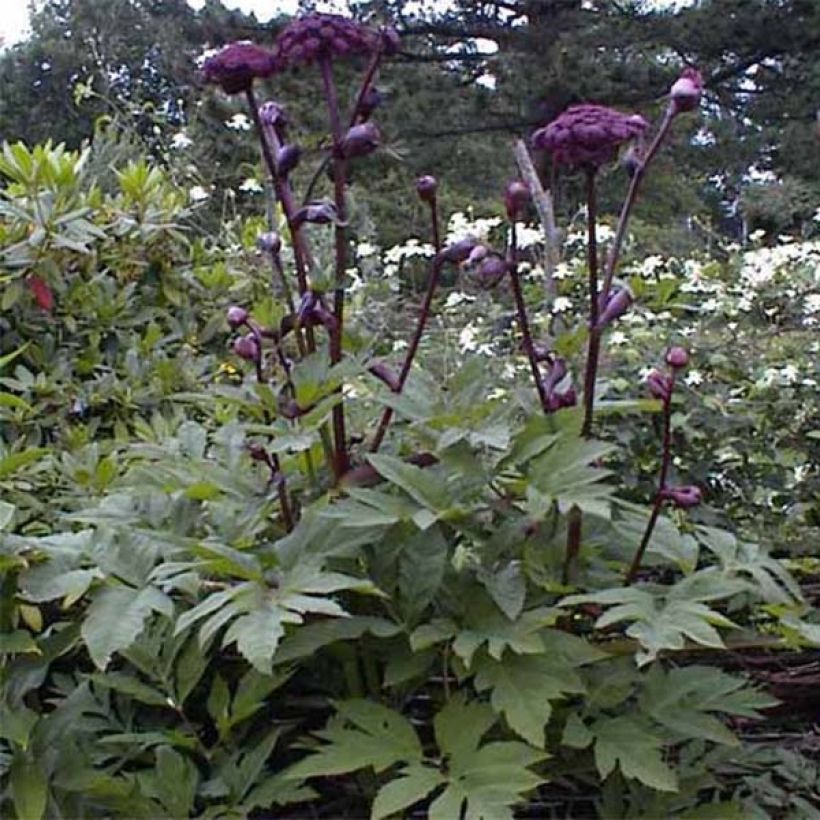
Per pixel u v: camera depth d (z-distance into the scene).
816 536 2.22
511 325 3.21
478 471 1.35
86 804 1.30
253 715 1.41
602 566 1.44
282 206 1.48
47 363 2.96
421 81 12.12
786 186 8.18
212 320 3.27
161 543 1.35
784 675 1.68
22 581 1.31
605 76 11.44
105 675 1.34
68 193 3.07
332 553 1.33
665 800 1.37
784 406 2.41
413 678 1.39
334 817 1.39
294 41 1.41
